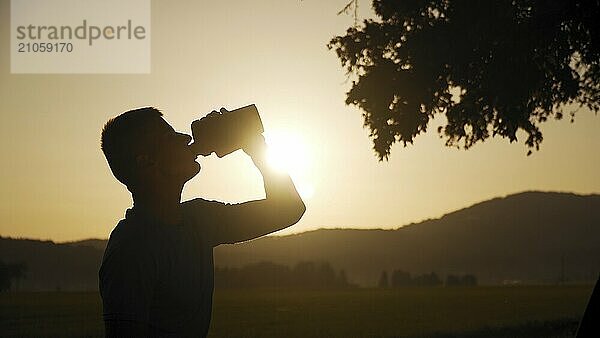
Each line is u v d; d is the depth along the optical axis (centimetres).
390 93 1928
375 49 1950
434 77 1922
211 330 3566
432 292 7356
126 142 291
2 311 4297
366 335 3192
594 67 1956
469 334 3058
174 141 296
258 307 5178
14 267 10525
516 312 4288
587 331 486
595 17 1797
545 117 1991
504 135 1970
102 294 273
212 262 302
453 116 1970
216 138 302
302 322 3900
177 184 298
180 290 283
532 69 1917
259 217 313
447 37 1892
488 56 1914
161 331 283
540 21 1828
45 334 3180
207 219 308
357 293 7394
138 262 272
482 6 1877
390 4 1953
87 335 3125
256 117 308
